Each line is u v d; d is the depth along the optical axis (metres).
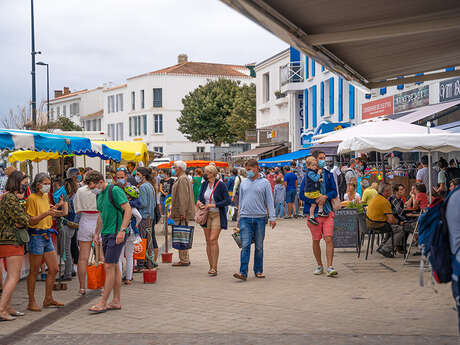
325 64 6.73
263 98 46.00
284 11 5.01
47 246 7.53
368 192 12.48
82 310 7.41
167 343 5.74
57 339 6.00
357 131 12.30
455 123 16.34
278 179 21.92
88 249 8.58
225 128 60.56
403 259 11.12
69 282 9.59
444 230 4.25
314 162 9.52
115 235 7.33
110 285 7.32
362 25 5.57
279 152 41.59
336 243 11.66
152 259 10.45
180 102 73.94
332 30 5.68
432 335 5.80
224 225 10.03
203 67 76.50
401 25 5.52
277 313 6.94
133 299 8.02
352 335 5.86
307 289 8.40
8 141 8.75
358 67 7.55
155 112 73.50
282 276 9.60
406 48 6.74
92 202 8.50
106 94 82.06
